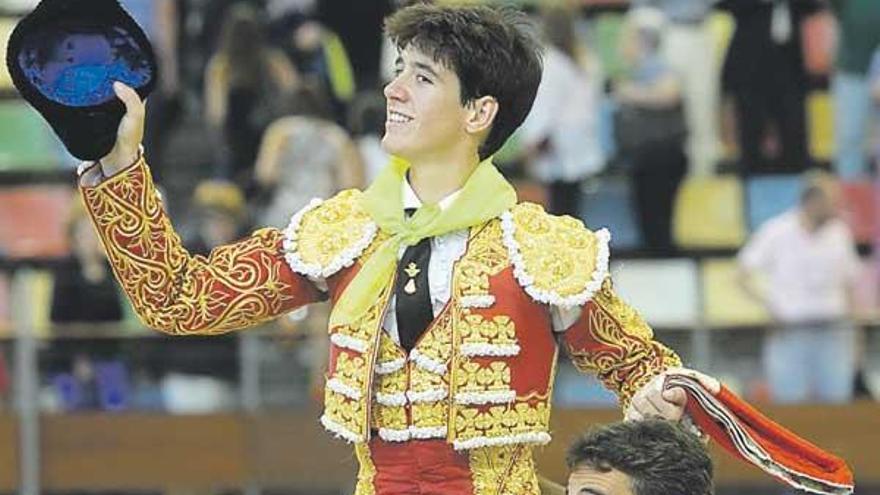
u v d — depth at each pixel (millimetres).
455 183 7152
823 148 19406
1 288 18922
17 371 17375
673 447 6648
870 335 17109
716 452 13961
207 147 18922
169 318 7043
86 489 17406
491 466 7051
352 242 7160
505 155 19031
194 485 17391
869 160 19359
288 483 17297
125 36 6758
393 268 7090
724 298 18578
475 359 6992
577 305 7062
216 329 7168
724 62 19359
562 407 16938
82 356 17438
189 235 18172
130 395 17438
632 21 19281
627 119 19094
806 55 19469
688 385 7129
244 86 19000
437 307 7043
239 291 7148
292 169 18547
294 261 7168
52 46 6699
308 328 17312
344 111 19047
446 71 7055
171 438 17375
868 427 17031
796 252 17891
